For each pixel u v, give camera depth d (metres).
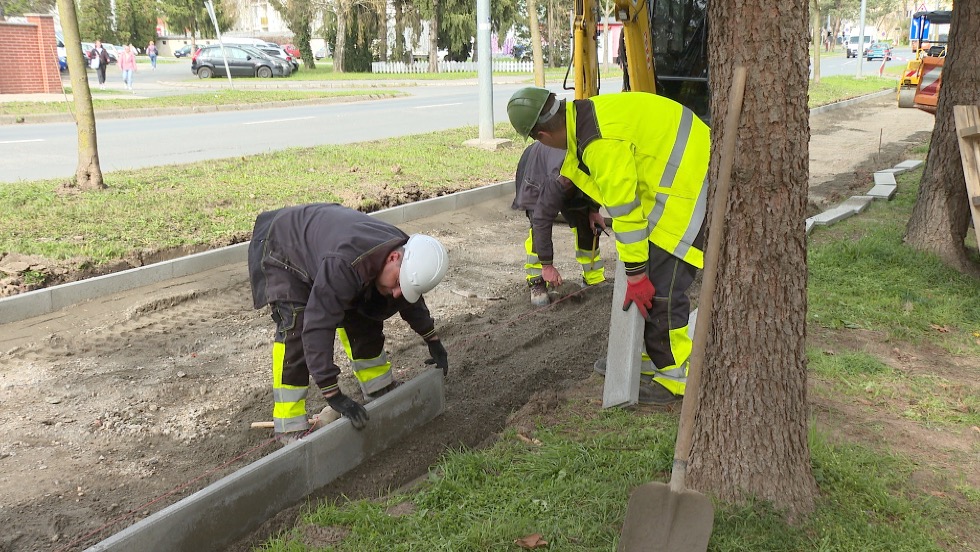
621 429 3.95
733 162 2.95
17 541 3.18
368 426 3.75
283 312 3.76
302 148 12.23
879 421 4.00
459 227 8.67
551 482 3.39
